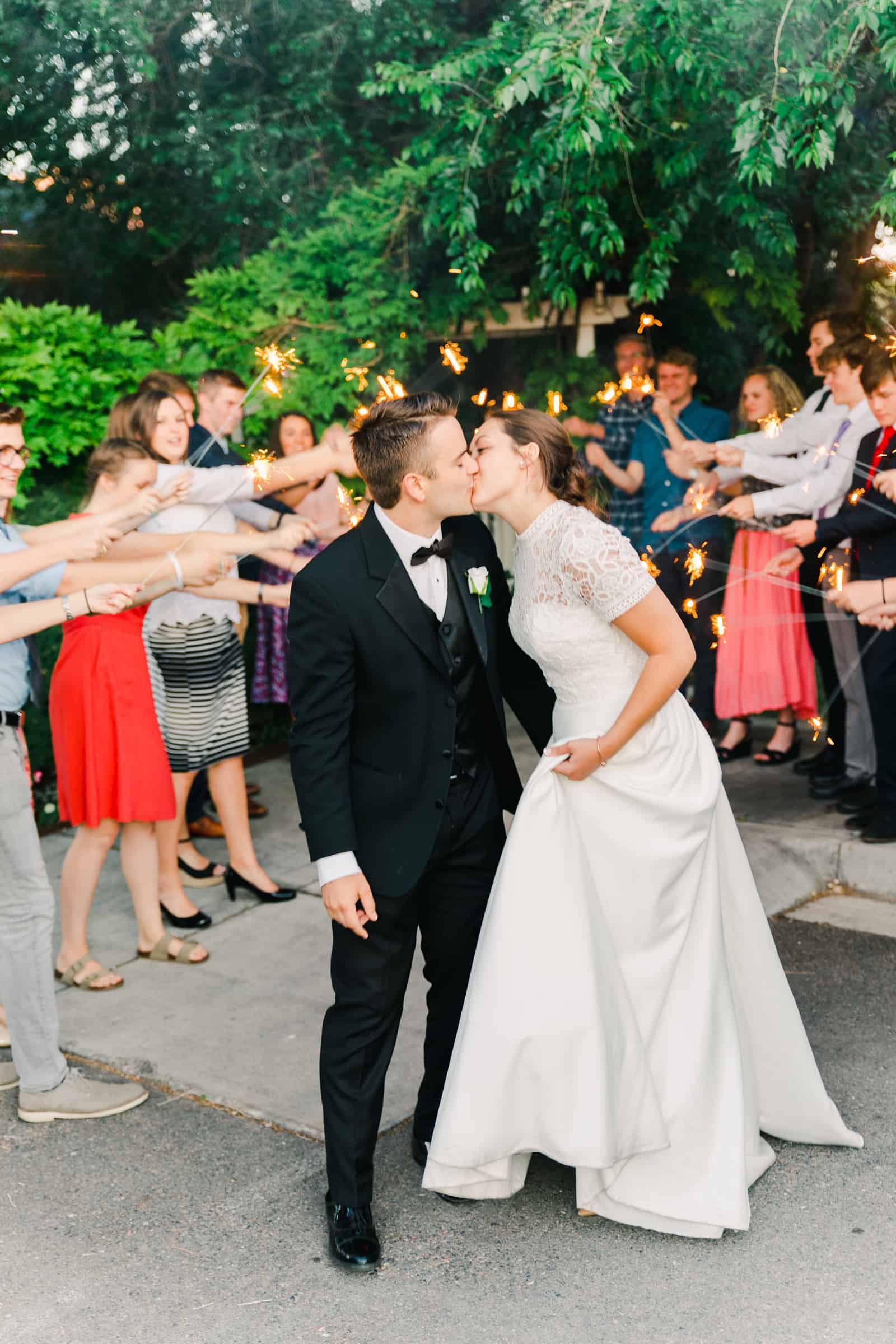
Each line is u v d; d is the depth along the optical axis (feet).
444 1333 8.05
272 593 13.99
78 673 12.80
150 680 13.10
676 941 8.93
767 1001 9.57
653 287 20.76
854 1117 10.27
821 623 17.66
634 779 8.82
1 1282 8.76
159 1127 10.71
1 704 10.18
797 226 22.90
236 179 27.76
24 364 19.26
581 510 8.80
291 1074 11.42
